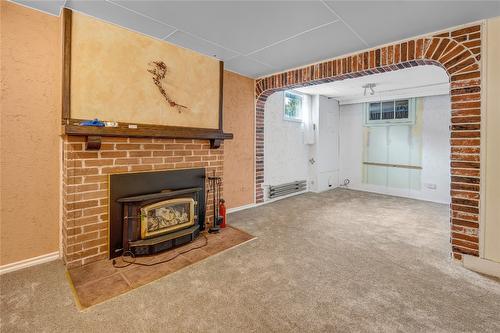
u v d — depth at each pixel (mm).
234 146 3939
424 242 2795
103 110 2186
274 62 3340
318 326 1500
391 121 5523
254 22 2266
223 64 3215
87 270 2096
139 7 2021
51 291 1809
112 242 2301
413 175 5258
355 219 3648
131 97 2350
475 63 2152
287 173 5203
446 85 4555
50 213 2244
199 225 2947
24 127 2086
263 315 1594
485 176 2111
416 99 5184
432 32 2410
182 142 2801
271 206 4375
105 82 2193
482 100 2113
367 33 2465
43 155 2186
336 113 6227
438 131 4938
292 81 3643
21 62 2047
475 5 1933
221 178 3244
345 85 4637
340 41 2670
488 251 2109
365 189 5977
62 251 2281
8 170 2035
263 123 4414
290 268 2189
